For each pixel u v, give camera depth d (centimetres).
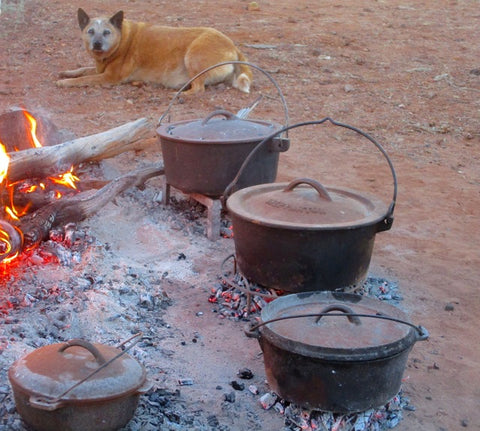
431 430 195
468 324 237
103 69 488
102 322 223
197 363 213
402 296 250
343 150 373
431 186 335
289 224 214
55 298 230
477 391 208
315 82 480
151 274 253
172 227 282
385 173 346
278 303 202
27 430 179
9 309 223
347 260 220
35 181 287
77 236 261
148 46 480
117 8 651
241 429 192
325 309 190
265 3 688
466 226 301
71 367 174
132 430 184
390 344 183
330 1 708
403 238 289
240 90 461
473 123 417
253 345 222
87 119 395
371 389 186
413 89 471
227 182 267
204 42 466
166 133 272
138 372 179
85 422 172
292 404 195
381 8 682
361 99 451
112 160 337
